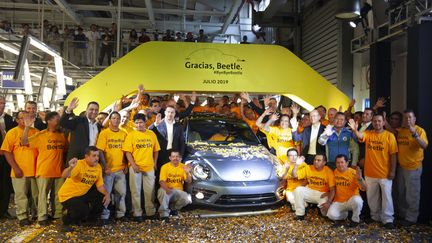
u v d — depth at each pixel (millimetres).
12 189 6512
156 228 5672
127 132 6352
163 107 8312
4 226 5797
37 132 6055
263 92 8172
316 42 13844
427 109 6352
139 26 21578
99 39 13766
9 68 11195
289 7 15484
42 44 8750
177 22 21781
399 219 6324
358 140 6258
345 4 8844
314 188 6191
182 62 7906
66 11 16875
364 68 10922
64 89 10188
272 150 7297
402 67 9117
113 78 7715
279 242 5164
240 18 21609
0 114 6270
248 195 6078
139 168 5977
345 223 6027
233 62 8062
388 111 9227
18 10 19469
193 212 6254
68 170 5336
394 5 8383
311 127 6789
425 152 6270
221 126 7652
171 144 6582
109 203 5906
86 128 5887
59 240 5141
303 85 8297
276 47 8219
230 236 5352
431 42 6414
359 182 5809
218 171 6199
